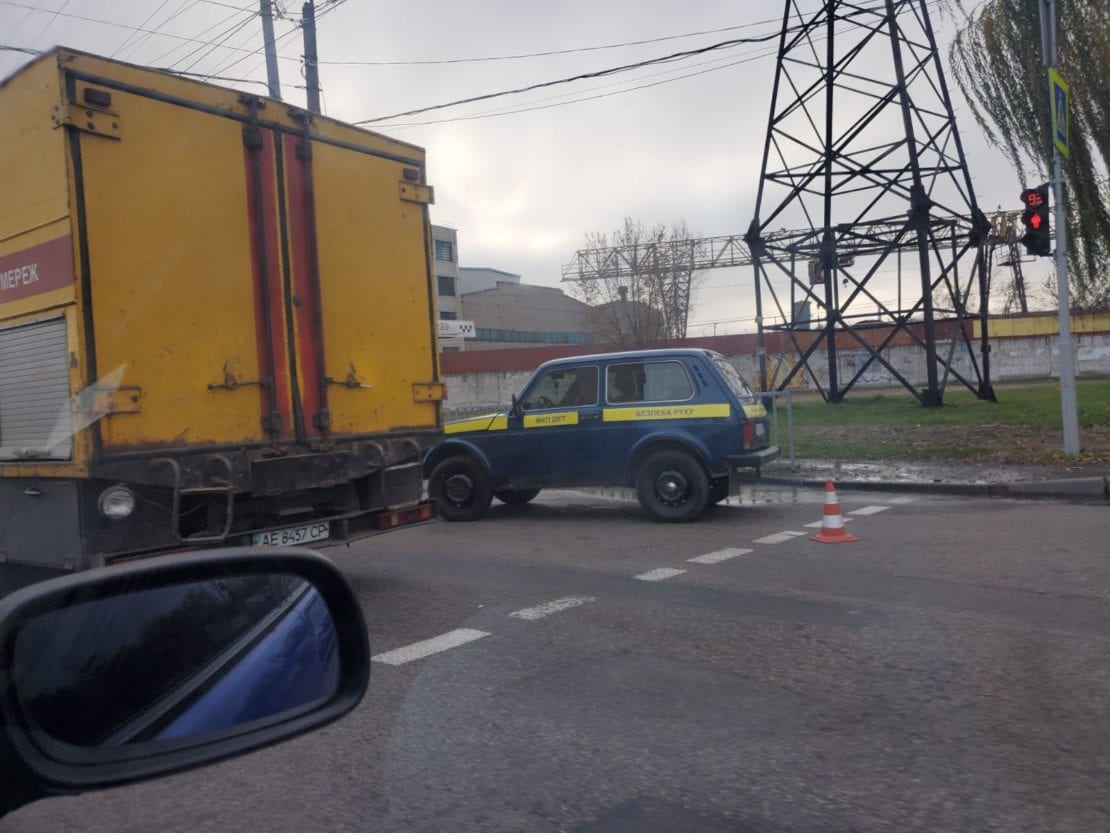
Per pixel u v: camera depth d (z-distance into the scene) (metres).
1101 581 7.11
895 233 24.17
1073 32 18.48
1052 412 19.03
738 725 4.54
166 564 2.48
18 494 6.30
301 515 7.30
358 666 2.85
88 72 5.73
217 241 6.44
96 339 5.74
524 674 5.41
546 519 11.37
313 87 17.45
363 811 3.76
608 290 44.59
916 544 8.84
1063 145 13.38
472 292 78.56
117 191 5.87
